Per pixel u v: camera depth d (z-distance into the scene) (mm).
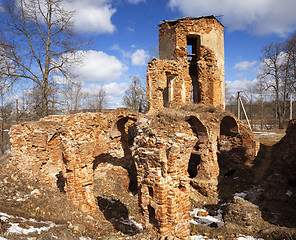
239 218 8055
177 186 5332
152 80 14102
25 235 3832
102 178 10898
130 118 11445
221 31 17375
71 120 8148
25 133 8906
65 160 7676
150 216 5301
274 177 10289
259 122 38938
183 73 15875
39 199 6598
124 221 7688
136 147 5617
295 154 10648
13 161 9000
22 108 20594
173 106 14711
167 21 16938
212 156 12125
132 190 11109
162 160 4898
